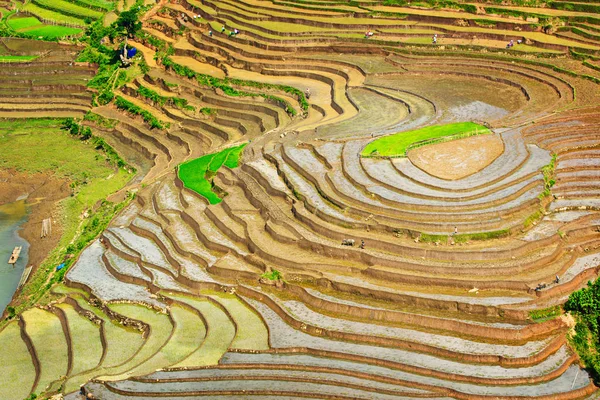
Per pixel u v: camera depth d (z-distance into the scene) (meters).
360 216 59.12
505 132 70.06
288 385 46.91
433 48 92.38
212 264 58.81
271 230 60.38
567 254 55.69
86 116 93.31
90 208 74.50
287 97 87.25
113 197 75.06
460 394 45.12
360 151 67.56
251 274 57.34
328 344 49.88
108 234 66.69
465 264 53.69
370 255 55.62
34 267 66.00
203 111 88.31
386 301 52.69
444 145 68.00
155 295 57.84
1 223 74.44
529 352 47.66
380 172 63.50
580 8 93.62
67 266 63.53
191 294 57.25
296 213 61.38
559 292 51.56
